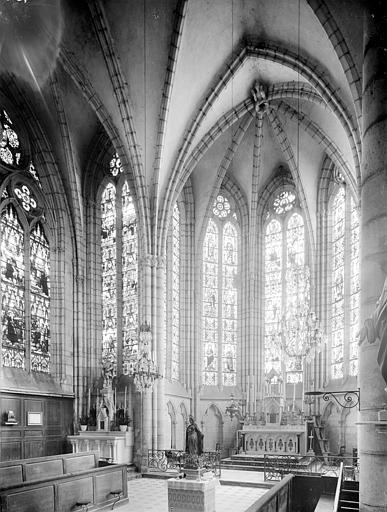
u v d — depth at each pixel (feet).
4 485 44.34
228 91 87.25
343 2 61.05
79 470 60.29
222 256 110.11
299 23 71.41
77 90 88.07
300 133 96.89
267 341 106.42
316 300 98.68
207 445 100.78
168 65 77.66
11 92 85.15
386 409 32.17
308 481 59.72
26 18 77.92
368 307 34.04
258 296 108.06
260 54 81.05
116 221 96.27
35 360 82.79
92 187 97.71
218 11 75.36
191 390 100.83
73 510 50.47
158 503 59.57
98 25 75.66
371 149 35.22
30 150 88.22
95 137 96.84
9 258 79.51
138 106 81.87
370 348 33.65
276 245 109.29
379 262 33.71
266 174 110.93
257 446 88.63
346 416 89.10
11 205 81.61
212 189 104.88
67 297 90.22
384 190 33.99
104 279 95.81
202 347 104.27
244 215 110.73
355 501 50.62
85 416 86.94
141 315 84.28
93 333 92.99
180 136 86.84
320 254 99.66
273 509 41.96
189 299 103.45
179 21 73.46
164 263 87.15
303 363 98.07
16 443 74.13
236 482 70.03
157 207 85.87
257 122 96.99
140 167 84.33
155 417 81.71
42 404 80.48
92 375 91.04
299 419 90.07
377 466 32.27
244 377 105.19
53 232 90.43
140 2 73.15
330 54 70.49
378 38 35.88
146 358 76.38
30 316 82.43
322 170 100.89
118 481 59.16
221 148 101.96
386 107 34.65
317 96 82.79
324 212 100.42
